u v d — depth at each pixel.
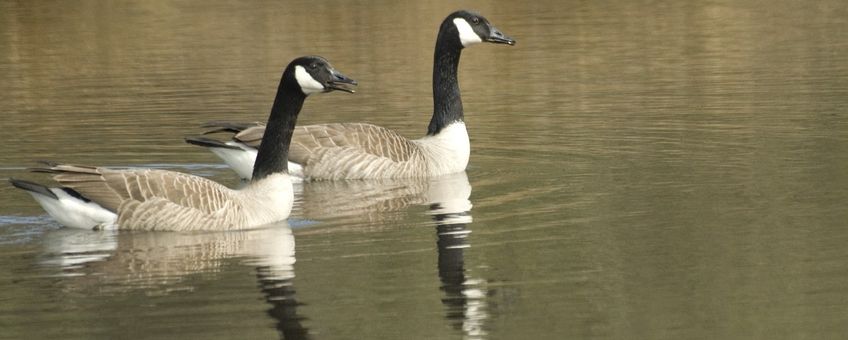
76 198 15.35
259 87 27.05
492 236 15.25
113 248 14.63
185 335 11.59
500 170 19.69
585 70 28.78
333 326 11.84
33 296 12.81
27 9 38.34
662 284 13.04
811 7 37.06
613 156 20.25
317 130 19.56
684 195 17.20
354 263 14.05
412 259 14.20
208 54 31.28
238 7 38.28
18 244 14.84
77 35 34.34
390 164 19.45
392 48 31.30
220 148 18.70
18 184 15.20
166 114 24.36
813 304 12.23
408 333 11.64
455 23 20.52
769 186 17.55
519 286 13.10
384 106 25.03
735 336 11.37
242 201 15.80
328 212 16.89
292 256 14.35
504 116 24.19
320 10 37.12
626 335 11.48
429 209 16.98
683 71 28.38
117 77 28.64
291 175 19.47
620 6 38.03
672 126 22.55
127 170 15.50
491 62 30.19
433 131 20.39
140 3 39.31
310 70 16.00
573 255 14.26
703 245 14.52
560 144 21.44
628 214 16.20
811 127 21.89
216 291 12.96
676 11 36.94
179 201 15.33
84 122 23.59
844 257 13.81
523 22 35.47
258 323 11.93
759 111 23.62
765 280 13.06
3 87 27.75
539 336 11.52
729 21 35.09
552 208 16.73
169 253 14.44
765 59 29.50
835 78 26.80
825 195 16.86
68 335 11.62
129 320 12.05
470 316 12.09
